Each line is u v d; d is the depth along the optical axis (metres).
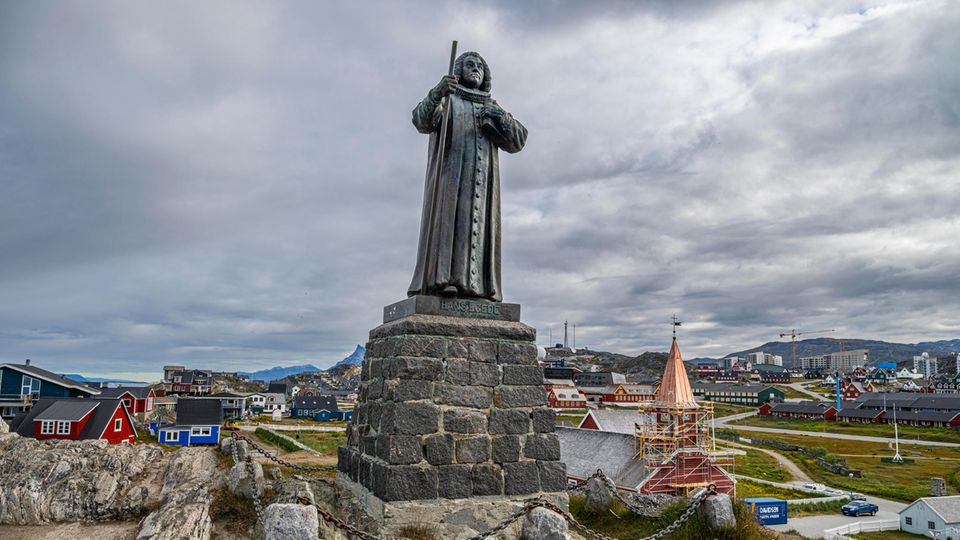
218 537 12.75
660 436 67.62
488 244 15.52
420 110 16.03
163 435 73.12
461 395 13.77
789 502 77.38
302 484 14.13
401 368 13.44
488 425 13.81
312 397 160.50
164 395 159.88
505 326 14.57
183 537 12.10
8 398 72.69
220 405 78.19
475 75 16.08
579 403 191.25
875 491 89.06
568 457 75.50
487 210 15.66
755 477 97.38
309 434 99.50
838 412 187.12
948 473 103.62
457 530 12.99
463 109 15.79
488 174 15.73
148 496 14.62
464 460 13.45
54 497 14.28
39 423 55.72
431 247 15.02
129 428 61.34
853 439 146.25
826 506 78.44
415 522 12.74
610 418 88.25
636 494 19.80
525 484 13.80
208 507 13.26
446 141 15.50
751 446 134.38
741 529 14.77
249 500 13.80
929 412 171.62
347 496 14.70
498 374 14.20
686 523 15.01
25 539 13.09
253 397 189.75
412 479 12.91
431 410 13.42
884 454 124.12
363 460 14.20
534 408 14.32
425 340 13.77
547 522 12.27
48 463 15.00
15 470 14.87
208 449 16.89
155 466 15.95
